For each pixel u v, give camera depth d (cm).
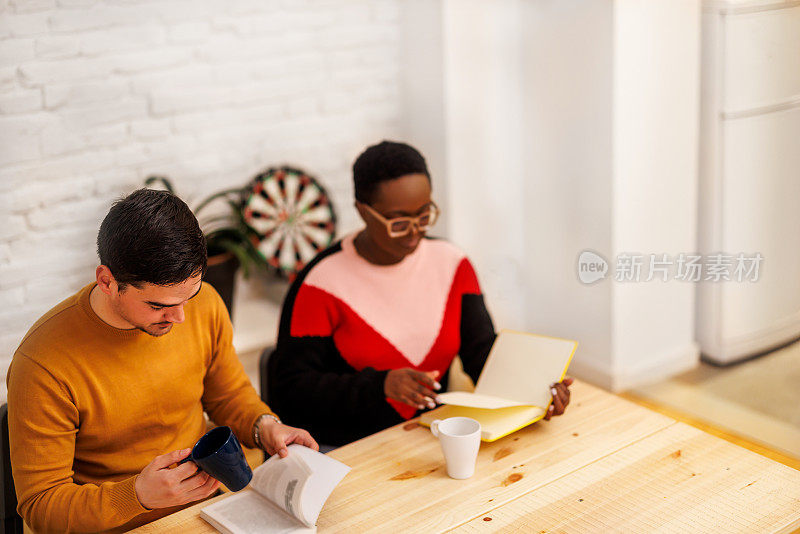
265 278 322
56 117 271
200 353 159
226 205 309
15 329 275
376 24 325
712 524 127
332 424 191
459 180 323
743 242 263
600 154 293
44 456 139
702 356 286
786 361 258
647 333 300
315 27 313
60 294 282
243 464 125
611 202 293
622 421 162
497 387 169
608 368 309
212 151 303
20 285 274
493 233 337
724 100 258
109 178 285
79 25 269
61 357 141
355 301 192
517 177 335
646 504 133
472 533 127
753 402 272
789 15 234
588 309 314
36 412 138
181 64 290
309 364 187
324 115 323
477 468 146
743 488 136
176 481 126
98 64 275
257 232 294
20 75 262
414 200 180
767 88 242
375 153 182
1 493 153
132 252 125
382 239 184
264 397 196
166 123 292
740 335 272
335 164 330
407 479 144
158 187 292
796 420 259
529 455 150
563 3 295
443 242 206
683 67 267
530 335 173
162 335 140
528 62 319
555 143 314
